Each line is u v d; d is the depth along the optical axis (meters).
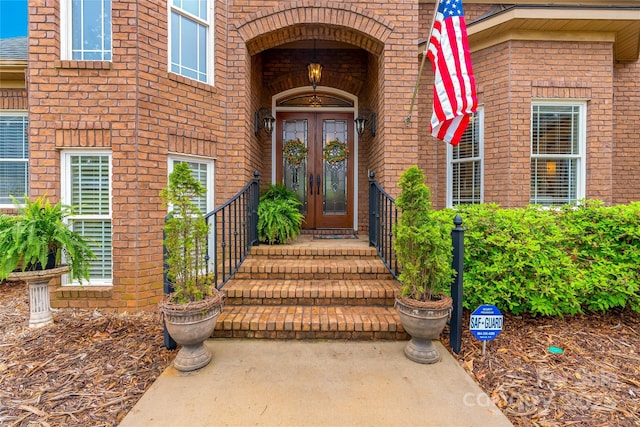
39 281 3.39
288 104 6.48
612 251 3.44
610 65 4.97
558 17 4.63
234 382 2.37
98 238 4.06
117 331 3.29
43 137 3.86
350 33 4.76
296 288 3.51
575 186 5.10
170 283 2.78
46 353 2.82
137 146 3.85
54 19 3.85
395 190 4.64
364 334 3.05
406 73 4.64
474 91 3.61
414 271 2.65
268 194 5.35
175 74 4.14
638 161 5.80
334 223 6.39
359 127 5.73
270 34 4.68
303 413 2.05
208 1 4.50
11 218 3.34
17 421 1.99
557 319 3.48
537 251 3.24
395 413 2.05
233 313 3.23
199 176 4.48
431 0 5.75
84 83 3.85
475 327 2.72
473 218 3.58
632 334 3.15
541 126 5.09
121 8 3.82
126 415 2.03
